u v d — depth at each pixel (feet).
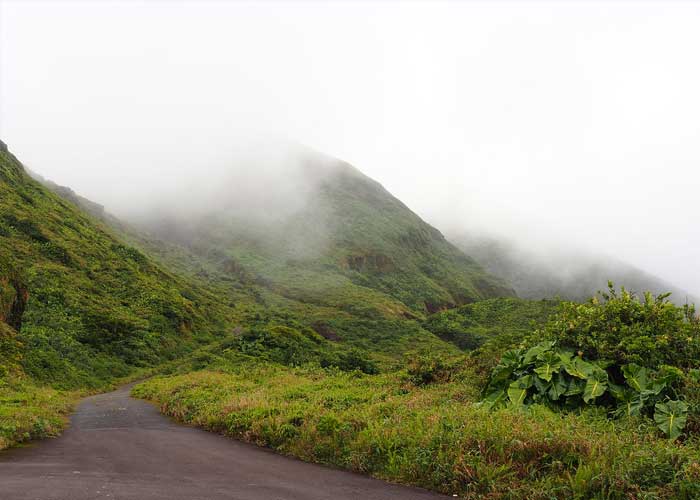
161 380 81.76
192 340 157.48
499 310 258.98
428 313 385.91
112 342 120.16
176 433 36.50
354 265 427.74
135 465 23.90
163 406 52.60
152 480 20.22
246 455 27.55
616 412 26.37
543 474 18.74
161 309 159.94
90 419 45.42
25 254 144.05
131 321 136.36
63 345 99.91
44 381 78.38
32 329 100.01
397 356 185.06
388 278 427.74
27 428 33.12
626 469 17.28
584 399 27.61
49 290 125.49
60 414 47.44
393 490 19.62
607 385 28.48
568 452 19.40
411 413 30.04
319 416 31.24
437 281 472.03
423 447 22.48
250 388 55.21
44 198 218.59
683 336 29.96
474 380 39.65
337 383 53.83
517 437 20.98
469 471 19.26
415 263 488.44
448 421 24.75
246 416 36.24
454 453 20.76
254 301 294.87
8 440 29.89
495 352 44.21
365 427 27.84
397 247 496.64
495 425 22.74
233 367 94.27
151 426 40.88
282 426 30.94
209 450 28.96
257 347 113.39
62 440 32.65
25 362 79.71
